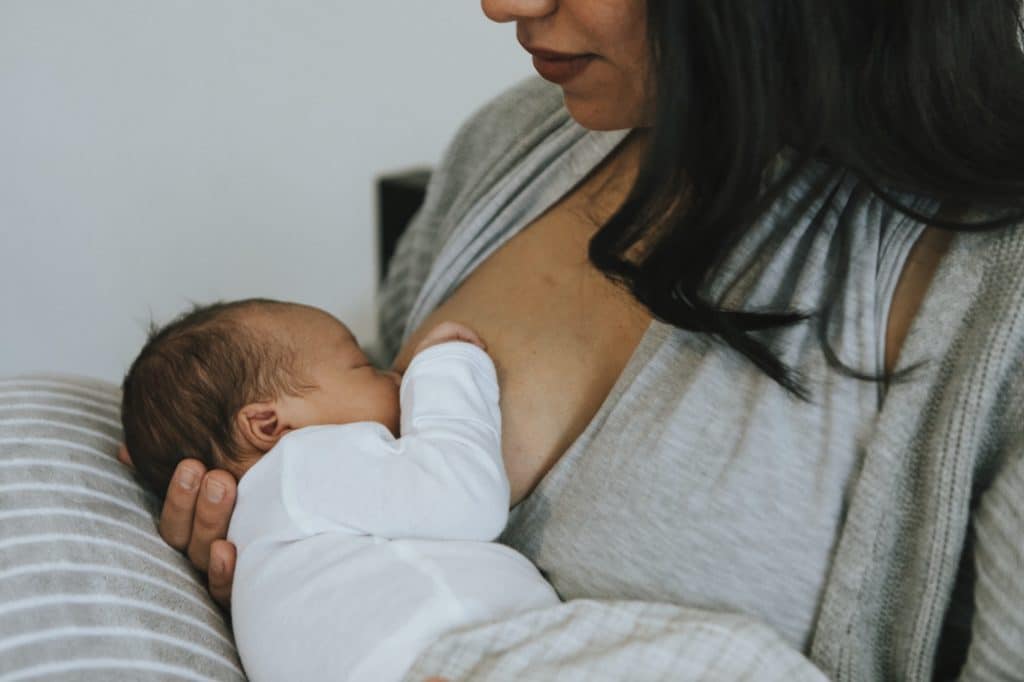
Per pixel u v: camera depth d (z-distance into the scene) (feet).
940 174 2.55
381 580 2.71
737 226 2.63
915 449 2.59
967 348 2.53
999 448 2.53
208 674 2.68
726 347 2.79
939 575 2.55
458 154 4.18
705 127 2.57
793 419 2.67
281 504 2.88
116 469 3.07
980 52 2.49
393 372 3.41
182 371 3.10
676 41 2.48
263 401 3.10
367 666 2.60
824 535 2.64
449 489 2.80
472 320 3.34
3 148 6.40
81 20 6.31
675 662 2.52
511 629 2.59
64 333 6.80
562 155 3.50
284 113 6.84
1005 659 2.43
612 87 2.81
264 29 6.63
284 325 3.19
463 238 3.56
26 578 2.56
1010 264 2.52
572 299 3.20
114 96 6.48
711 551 2.70
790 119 2.53
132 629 2.62
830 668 2.63
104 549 2.75
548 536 2.93
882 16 2.48
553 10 2.73
